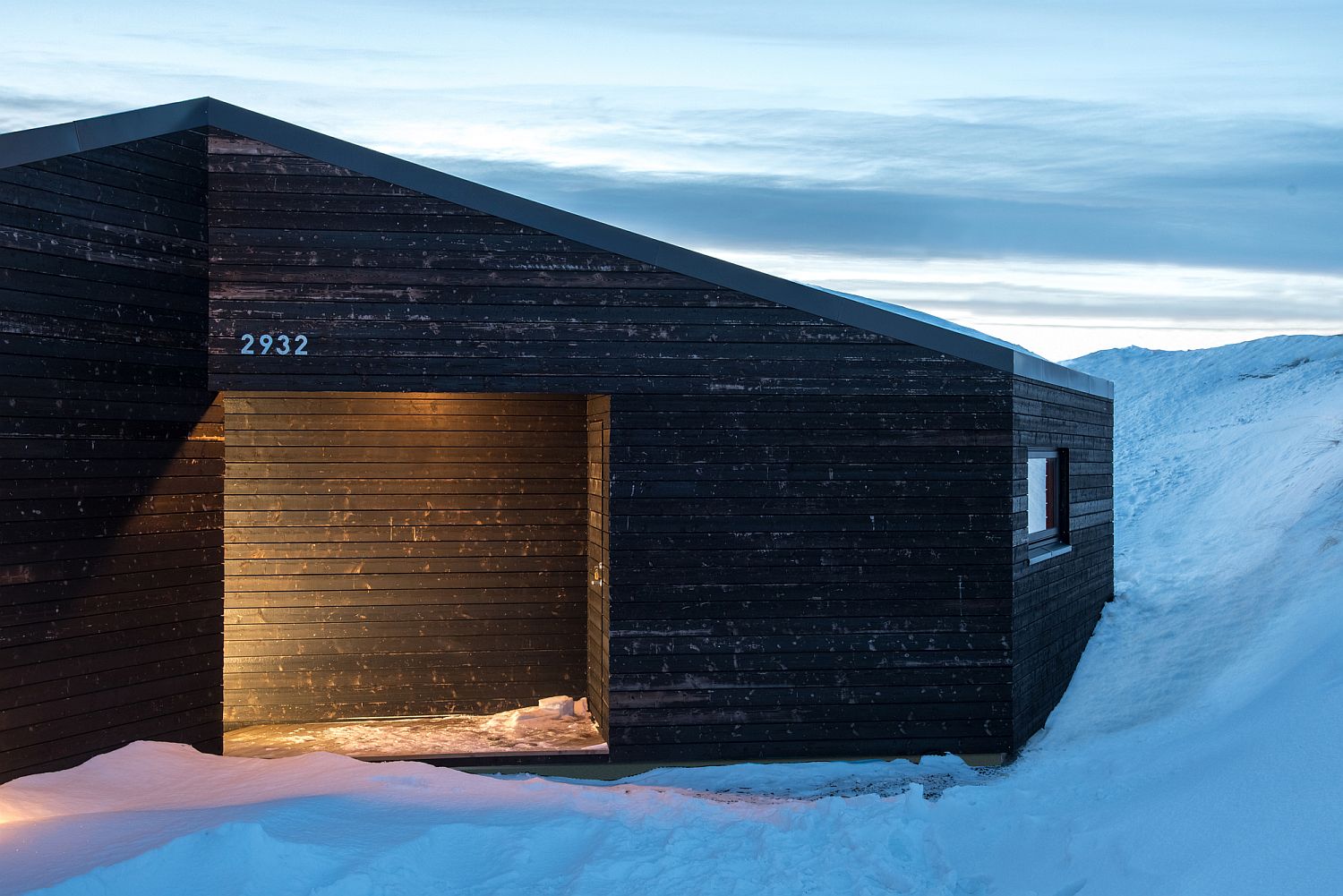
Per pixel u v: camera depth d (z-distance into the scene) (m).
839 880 5.71
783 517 8.97
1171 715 9.18
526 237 8.75
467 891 5.46
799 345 8.98
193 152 8.38
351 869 5.29
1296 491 16.91
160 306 8.15
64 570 7.47
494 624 10.95
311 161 8.57
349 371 8.56
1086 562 11.99
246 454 10.84
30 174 7.25
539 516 11.02
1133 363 38.34
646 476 8.89
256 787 7.16
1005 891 5.52
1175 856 5.15
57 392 7.43
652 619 8.89
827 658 8.98
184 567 8.39
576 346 8.79
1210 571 13.70
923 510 9.05
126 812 6.34
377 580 10.88
